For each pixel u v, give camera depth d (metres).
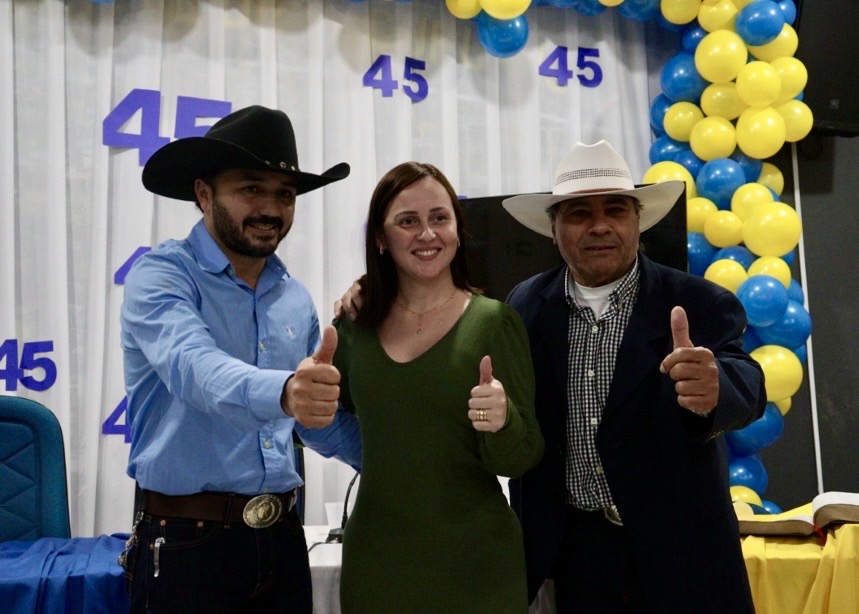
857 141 4.37
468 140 4.03
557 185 2.09
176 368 1.66
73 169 3.50
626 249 1.97
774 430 3.68
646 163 4.24
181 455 1.77
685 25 3.97
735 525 1.90
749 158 3.88
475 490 1.78
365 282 1.89
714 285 1.98
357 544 1.79
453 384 1.75
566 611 1.96
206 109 3.62
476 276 3.03
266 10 3.73
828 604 2.16
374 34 3.90
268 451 1.82
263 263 1.98
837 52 4.05
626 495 1.86
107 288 3.50
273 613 1.85
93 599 2.08
